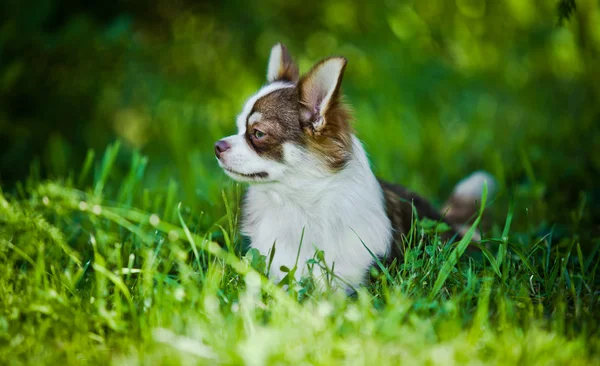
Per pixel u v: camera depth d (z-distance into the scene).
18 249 4.41
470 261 4.38
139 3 9.56
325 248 4.59
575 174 6.25
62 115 7.80
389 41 10.56
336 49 10.64
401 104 9.03
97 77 7.91
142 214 5.13
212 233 4.96
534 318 3.77
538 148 6.96
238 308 3.70
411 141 8.05
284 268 4.10
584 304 3.98
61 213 5.26
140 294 4.04
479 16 10.93
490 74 10.17
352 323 3.62
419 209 5.41
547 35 10.17
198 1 10.25
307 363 3.27
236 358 3.25
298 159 4.58
